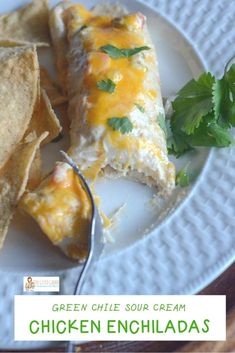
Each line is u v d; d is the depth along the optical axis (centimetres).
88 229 31
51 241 32
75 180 32
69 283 31
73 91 37
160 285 30
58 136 37
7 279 30
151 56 38
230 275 31
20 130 34
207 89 36
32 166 34
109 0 43
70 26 40
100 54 36
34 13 42
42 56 41
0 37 41
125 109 34
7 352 29
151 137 34
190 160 36
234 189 34
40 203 31
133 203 34
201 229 32
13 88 35
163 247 32
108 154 34
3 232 31
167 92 39
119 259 31
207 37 41
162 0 42
